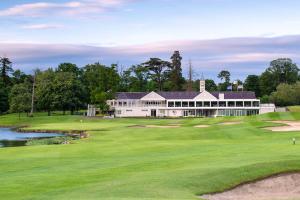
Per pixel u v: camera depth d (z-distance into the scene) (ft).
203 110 605.31
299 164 101.14
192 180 88.38
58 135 308.19
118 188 82.58
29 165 119.65
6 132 353.92
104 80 596.29
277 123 276.41
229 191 86.22
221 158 119.14
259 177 92.79
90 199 74.38
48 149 161.48
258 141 176.76
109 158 130.41
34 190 85.61
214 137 213.46
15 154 147.23
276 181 91.91
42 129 349.41
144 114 609.01
